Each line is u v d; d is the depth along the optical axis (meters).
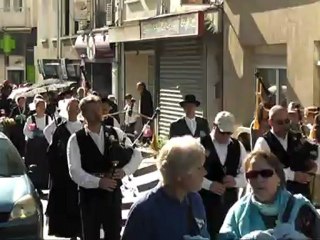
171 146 4.91
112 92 28.72
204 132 11.48
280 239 5.03
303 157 8.39
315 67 14.70
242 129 15.66
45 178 14.35
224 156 8.53
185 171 4.85
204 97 19.52
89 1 31.50
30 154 14.43
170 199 4.97
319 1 14.42
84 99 8.71
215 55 19.03
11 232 9.18
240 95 17.78
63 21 36.75
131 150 8.76
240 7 17.52
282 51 16.28
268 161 5.28
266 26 16.44
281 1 15.80
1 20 47.59
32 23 46.84
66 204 10.28
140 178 11.52
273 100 15.41
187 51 20.72
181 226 4.96
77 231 10.33
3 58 48.09
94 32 30.41
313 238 5.19
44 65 38.31
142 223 4.94
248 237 5.05
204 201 8.52
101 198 8.65
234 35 17.89
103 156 8.64
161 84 22.88
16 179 9.97
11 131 16.66
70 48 35.19
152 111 22.25
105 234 8.77
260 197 5.29
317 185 10.95
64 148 10.22
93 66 31.38
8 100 25.17
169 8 21.94
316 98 14.74
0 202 9.30
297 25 15.21
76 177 8.57
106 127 8.80
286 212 5.21
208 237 5.16
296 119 10.41
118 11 27.16
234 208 5.44
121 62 27.59
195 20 18.44
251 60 17.56
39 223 9.44
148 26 21.94
